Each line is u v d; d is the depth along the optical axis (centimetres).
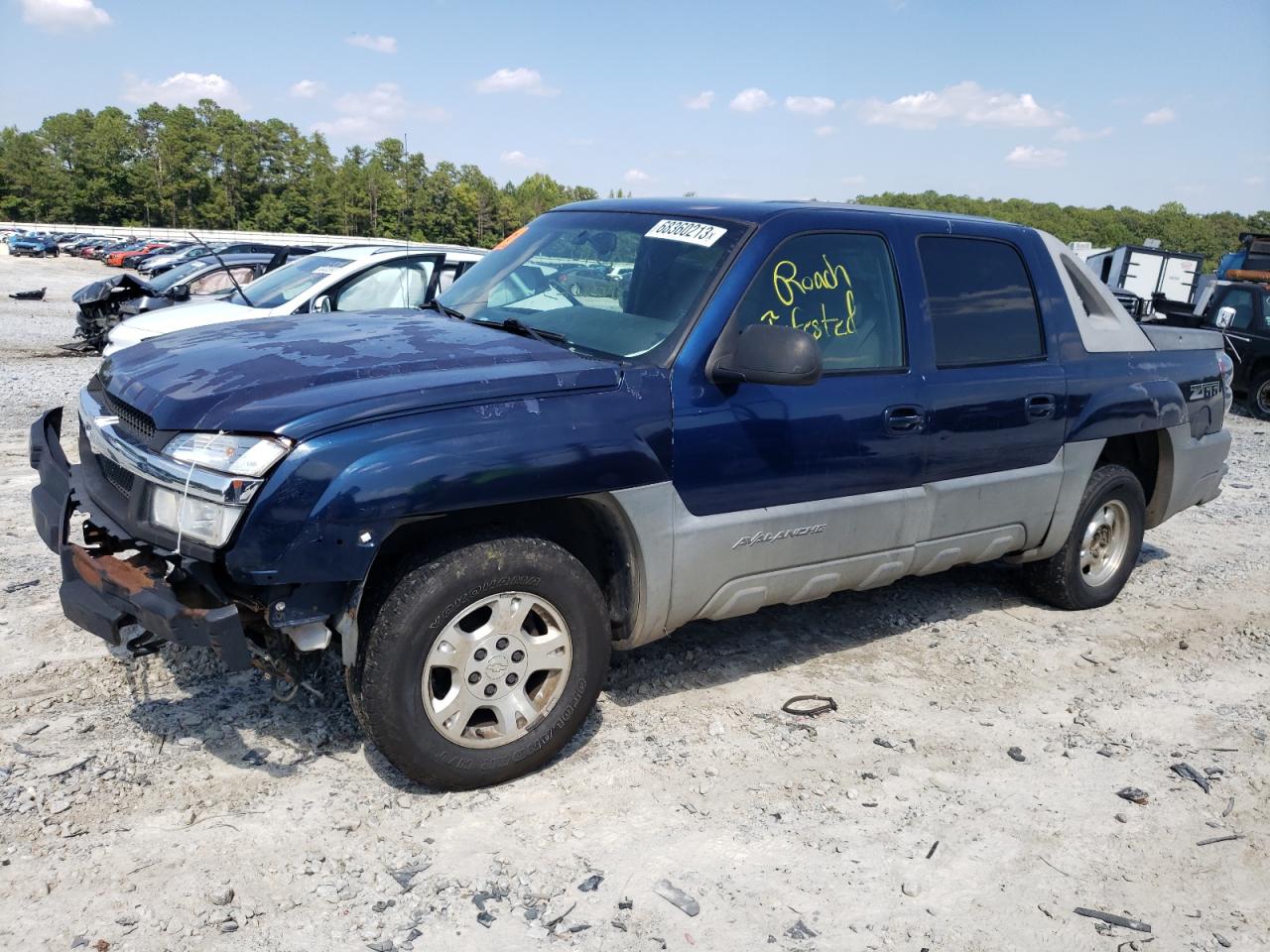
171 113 13675
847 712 417
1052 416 484
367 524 296
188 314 888
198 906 272
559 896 289
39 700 374
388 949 263
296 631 306
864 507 414
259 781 333
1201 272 2011
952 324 447
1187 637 533
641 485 350
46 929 259
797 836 328
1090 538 543
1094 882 318
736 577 387
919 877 313
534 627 351
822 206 423
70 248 6178
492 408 320
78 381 1175
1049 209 19800
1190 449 572
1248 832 350
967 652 491
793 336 346
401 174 14588
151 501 307
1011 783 372
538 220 484
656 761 366
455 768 328
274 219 13475
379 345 354
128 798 318
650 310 380
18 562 520
